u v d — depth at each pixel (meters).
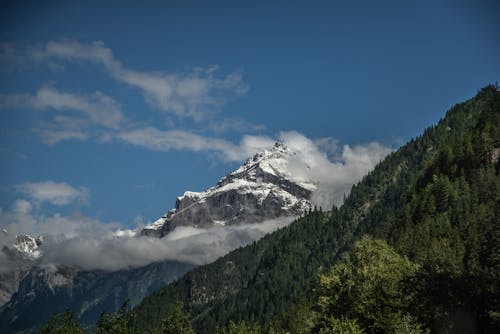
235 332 111.44
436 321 80.69
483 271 85.12
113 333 103.69
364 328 73.81
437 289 81.94
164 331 111.12
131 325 108.19
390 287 82.31
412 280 84.31
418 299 81.00
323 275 91.81
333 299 85.56
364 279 85.50
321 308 89.12
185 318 112.94
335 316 83.75
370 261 90.00
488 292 80.88
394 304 79.19
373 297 81.25
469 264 94.94
